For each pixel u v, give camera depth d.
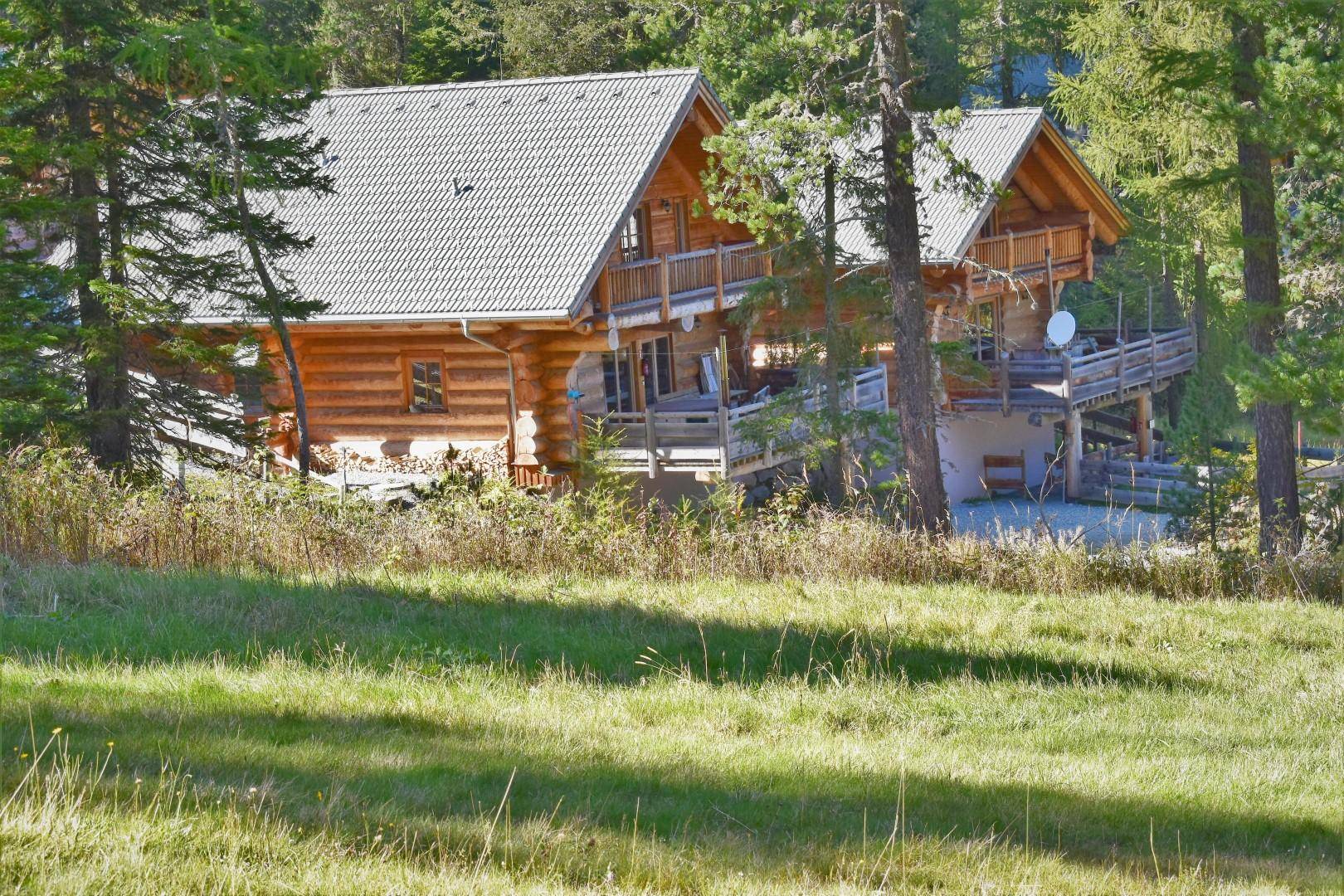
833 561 21.80
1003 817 10.09
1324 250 35.28
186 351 30.06
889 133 29.61
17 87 25.91
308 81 31.30
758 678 14.50
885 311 32.94
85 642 13.29
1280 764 12.29
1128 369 47.75
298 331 37.56
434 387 37.94
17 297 27.17
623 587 19.44
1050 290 49.88
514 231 36.47
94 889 6.56
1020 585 21.58
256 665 13.11
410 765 9.92
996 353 48.16
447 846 8.05
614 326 35.62
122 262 29.81
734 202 39.47
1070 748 12.66
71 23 28.08
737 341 44.59
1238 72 26.58
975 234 43.28
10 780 7.99
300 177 31.72
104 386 30.48
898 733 12.73
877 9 29.27
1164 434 53.41
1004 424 49.00
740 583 20.42
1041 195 49.56
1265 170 28.42
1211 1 25.56
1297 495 29.03
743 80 33.12
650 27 44.88
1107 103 47.78
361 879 7.19
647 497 39.62
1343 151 24.88
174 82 30.03
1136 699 14.59
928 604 18.81
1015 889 8.34
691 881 7.96
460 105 41.06
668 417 38.31
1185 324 56.12
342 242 37.94
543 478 36.41
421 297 35.75
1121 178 51.19
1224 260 47.34
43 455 22.53
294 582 17.86
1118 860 9.31
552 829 8.70
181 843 7.35
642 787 10.05
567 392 36.84
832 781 10.74
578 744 11.20
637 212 39.53
